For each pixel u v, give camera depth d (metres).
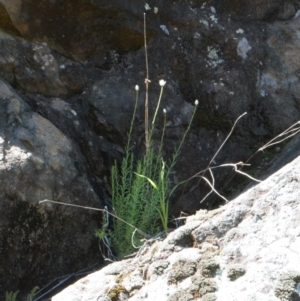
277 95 4.28
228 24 4.25
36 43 3.85
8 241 3.23
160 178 3.62
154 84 4.01
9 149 3.29
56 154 3.44
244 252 2.59
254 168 4.12
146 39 4.05
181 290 2.55
